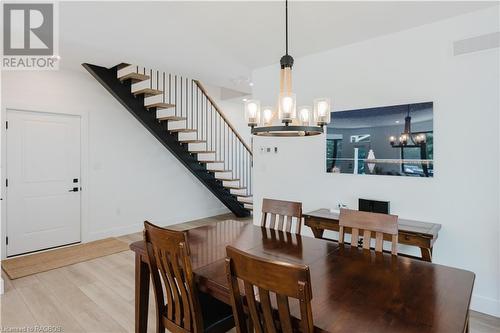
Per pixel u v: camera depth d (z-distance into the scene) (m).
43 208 4.12
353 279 1.52
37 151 4.06
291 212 2.52
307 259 1.82
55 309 2.58
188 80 6.07
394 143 3.01
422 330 1.07
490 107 2.50
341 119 3.39
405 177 2.95
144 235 1.78
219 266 1.68
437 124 2.76
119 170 4.91
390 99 3.04
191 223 5.81
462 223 2.64
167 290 1.74
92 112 4.56
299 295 1.05
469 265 2.61
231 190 6.31
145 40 3.20
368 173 3.18
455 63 2.66
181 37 3.13
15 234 3.89
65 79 4.26
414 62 2.89
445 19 2.71
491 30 2.49
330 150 3.49
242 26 2.86
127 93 4.43
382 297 1.33
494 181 2.49
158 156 5.48
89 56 3.69
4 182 3.79
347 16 2.65
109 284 3.07
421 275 1.57
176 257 1.57
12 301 2.71
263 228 2.59
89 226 4.56
